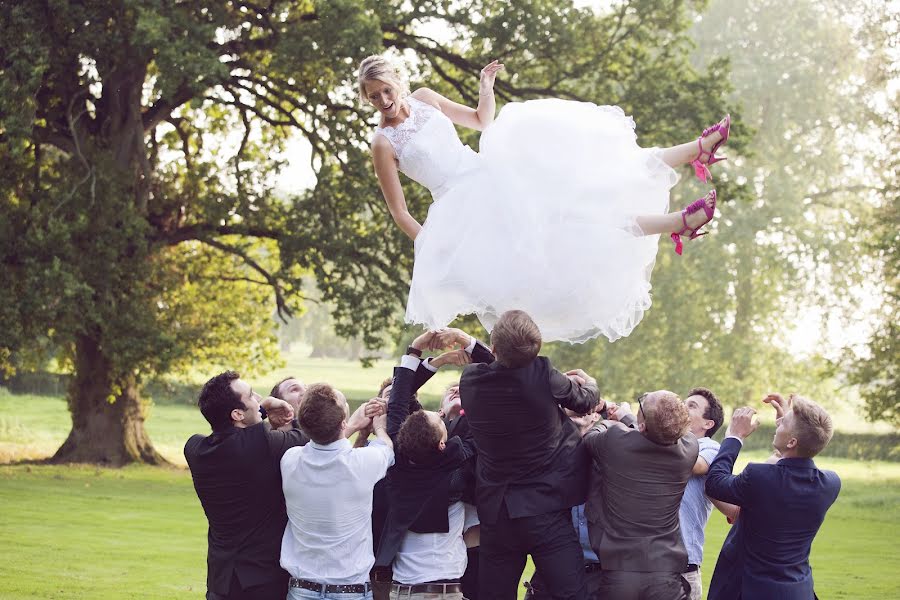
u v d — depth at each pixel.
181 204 23.94
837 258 31.02
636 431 4.54
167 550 11.94
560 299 4.46
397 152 4.72
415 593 4.74
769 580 4.68
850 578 11.67
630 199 4.52
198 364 25.81
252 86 23.41
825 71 32.94
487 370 4.46
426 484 4.79
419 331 21.84
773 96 33.00
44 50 18.28
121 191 20.92
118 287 20.69
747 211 31.38
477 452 4.77
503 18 20.69
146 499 17.45
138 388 23.94
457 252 4.52
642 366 30.77
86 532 13.08
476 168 4.66
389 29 21.52
